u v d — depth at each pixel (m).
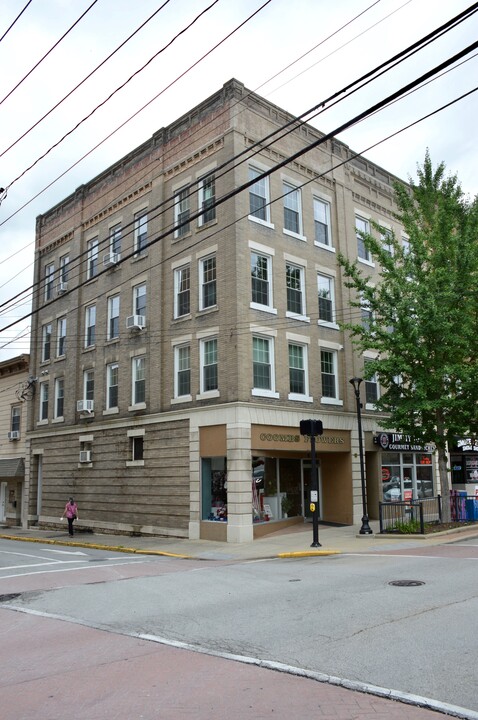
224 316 22.00
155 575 14.24
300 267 24.72
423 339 22.38
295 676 6.31
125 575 14.47
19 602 11.48
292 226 24.78
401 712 5.28
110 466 26.80
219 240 22.67
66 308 31.67
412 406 21.20
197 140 24.39
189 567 15.71
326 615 8.86
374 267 28.39
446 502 22.28
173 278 24.67
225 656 7.12
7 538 28.39
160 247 25.55
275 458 23.38
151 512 24.16
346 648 7.16
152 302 25.53
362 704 5.49
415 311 21.14
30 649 7.98
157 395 24.48
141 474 24.92
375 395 27.47
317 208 26.31
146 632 8.52
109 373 28.06
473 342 22.06
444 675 6.12
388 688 5.83
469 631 7.64
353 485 25.02
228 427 21.08
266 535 21.66
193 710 5.47
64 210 32.81
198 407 22.33
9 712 5.62
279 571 14.05
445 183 23.72
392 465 27.81
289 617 8.91
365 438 26.11
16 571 15.77
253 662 6.82
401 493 27.94
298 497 24.34
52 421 31.61
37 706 5.76
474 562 13.62
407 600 9.59
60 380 31.97
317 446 23.70
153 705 5.64
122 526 25.55
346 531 22.34
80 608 10.55
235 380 21.19
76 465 29.14
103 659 7.27
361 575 12.45
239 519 20.33
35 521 32.38
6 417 36.09
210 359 22.66
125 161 28.44
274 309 22.92
